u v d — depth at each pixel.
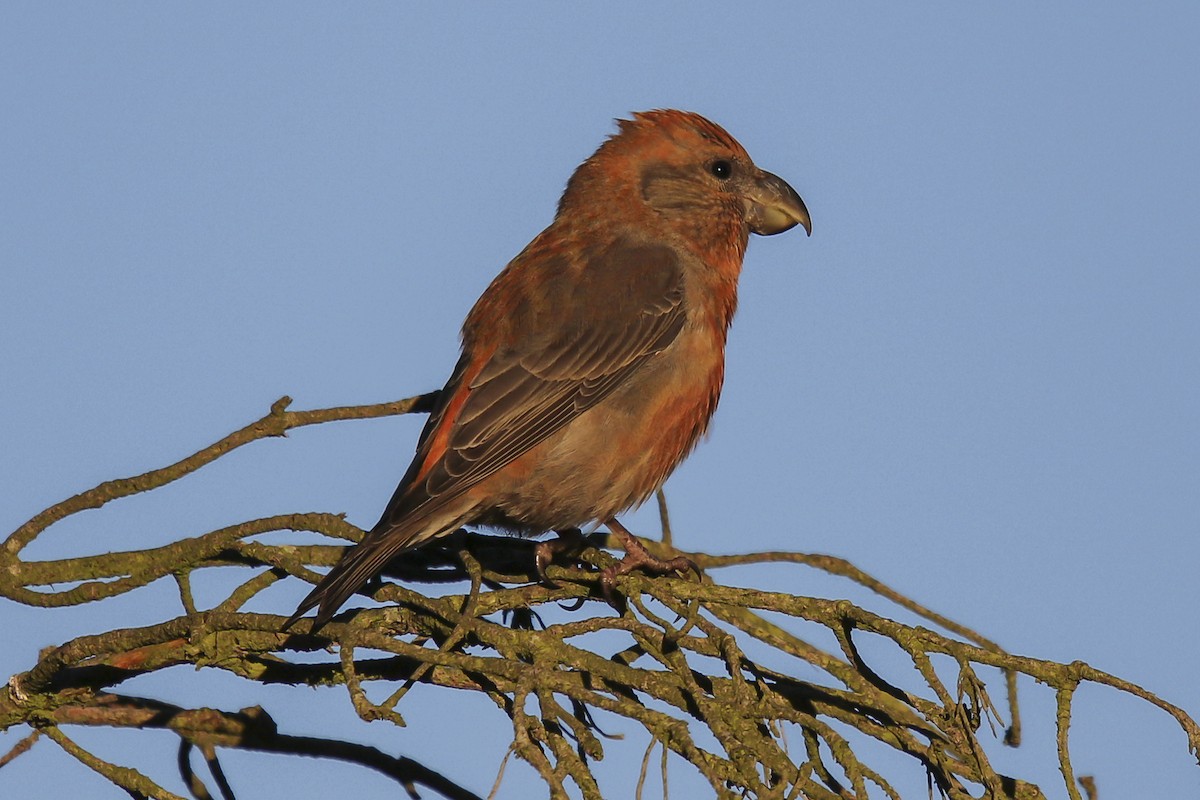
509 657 8.65
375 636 8.52
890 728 8.30
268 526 9.89
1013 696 10.15
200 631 9.14
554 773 7.14
